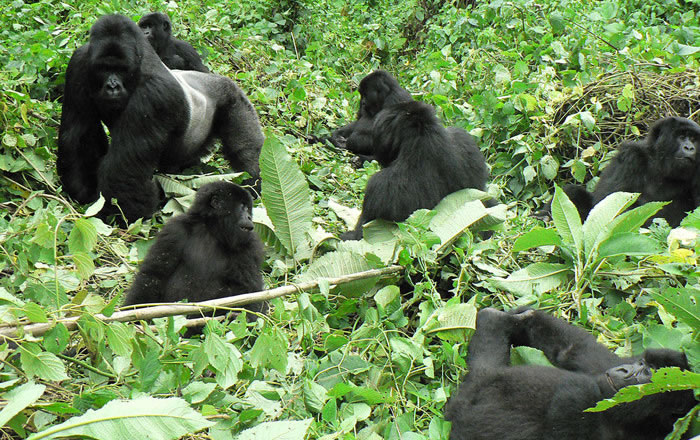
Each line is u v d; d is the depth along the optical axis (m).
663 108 10.14
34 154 8.05
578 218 6.36
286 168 6.78
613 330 6.05
